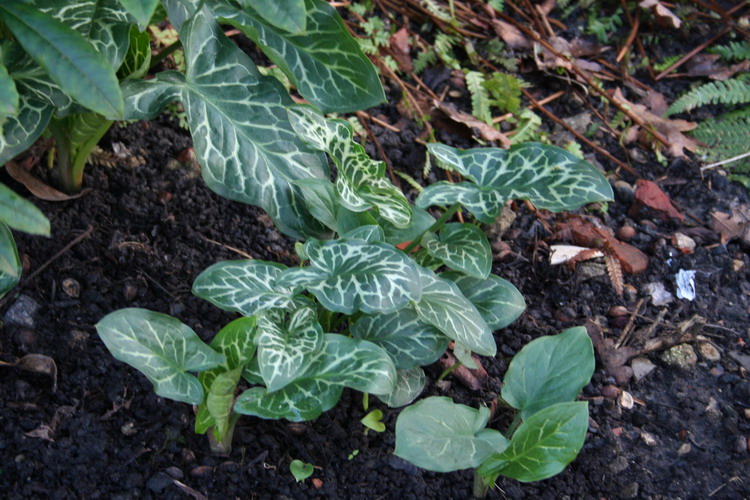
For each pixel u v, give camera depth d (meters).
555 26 1.53
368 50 1.39
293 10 0.95
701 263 1.30
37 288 1.14
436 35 1.46
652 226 1.33
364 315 1.10
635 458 1.14
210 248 1.22
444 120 1.39
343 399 1.14
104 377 1.11
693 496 1.12
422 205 1.04
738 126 1.42
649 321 1.25
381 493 1.09
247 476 1.08
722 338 1.24
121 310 1.01
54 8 1.02
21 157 1.21
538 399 1.06
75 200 1.21
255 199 1.07
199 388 1.01
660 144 1.41
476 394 1.17
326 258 1.02
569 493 1.11
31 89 1.02
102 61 0.92
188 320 1.16
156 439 1.08
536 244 1.29
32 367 1.09
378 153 1.33
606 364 1.21
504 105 1.41
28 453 1.05
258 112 1.09
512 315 1.11
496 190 1.04
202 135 1.07
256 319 1.02
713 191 1.38
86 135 1.14
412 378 1.10
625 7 1.54
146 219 1.22
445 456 0.98
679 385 1.21
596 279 1.27
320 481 1.08
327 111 1.10
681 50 1.53
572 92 1.45
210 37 1.08
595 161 1.39
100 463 1.06
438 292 1.06
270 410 1.02
